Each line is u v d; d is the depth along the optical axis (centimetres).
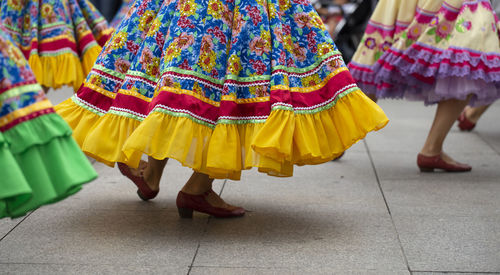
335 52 308
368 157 496
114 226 319
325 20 859
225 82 296
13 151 213
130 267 264
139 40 321
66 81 471
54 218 331
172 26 301
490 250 286
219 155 286
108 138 299
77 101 316
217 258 275
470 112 582
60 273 257
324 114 306
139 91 305
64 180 215
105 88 318
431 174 438
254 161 287
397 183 412
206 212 331
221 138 288
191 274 257
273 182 413
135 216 337
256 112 294
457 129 604
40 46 476
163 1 324
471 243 295
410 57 424
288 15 310
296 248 289
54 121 220
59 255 277
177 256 278
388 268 265
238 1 301
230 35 304
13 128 214
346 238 303
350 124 301
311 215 341
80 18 491
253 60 298
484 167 457
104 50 324
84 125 313
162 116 284
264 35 299
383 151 518
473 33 407
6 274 255
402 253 282
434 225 322
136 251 283
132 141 279
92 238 300
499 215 339
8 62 216
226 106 292
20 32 476
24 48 476
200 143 288
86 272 258
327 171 447
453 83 411
